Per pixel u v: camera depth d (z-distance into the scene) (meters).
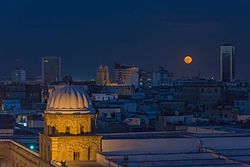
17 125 152.00
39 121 152.62
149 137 92.69
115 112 184.88
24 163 101.06
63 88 87.81
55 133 85.50
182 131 111.12
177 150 89.75
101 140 86.50
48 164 84.62
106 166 80.50
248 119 172.12
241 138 92.88
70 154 84.88
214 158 83.94
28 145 105.00
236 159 82.38
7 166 114.94
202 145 91.00
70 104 86.06
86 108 86.56
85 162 83.94
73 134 85.56
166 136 94.81
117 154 85.12
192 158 84.62
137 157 82.12
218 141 91.81
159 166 77.56
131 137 92.75
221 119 175.25
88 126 86.62
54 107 86.06
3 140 114.31
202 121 161.38
